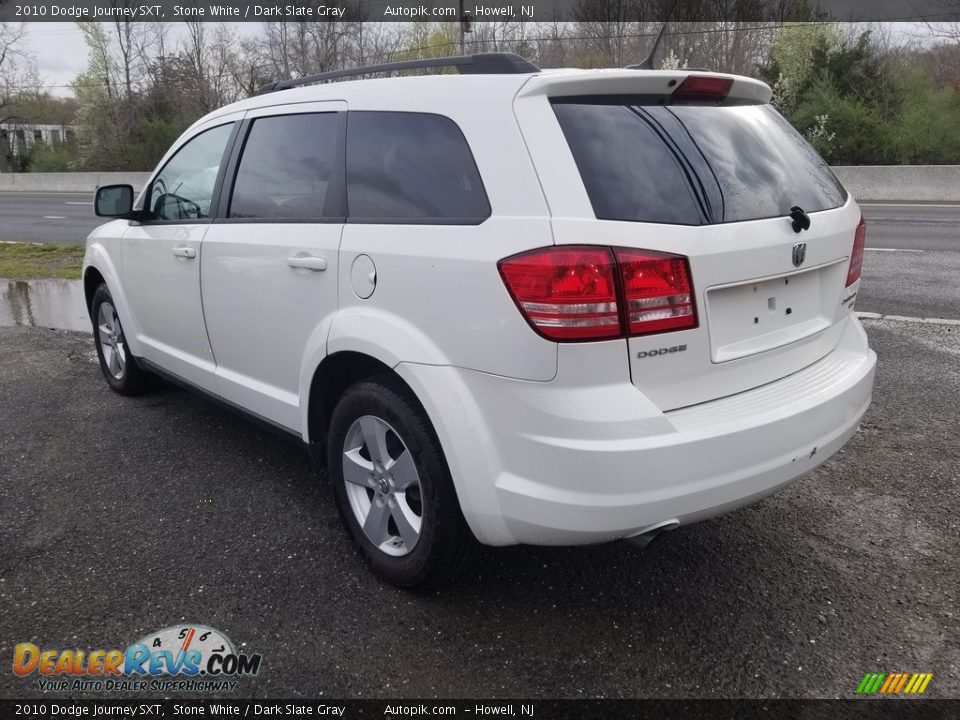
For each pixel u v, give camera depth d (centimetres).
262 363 350
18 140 4819
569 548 324
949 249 1063
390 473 284
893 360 566
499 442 243
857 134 2022
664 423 231
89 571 309
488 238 241
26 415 485
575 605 286
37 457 420
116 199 436
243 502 367
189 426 464
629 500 227
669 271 231
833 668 253
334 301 296
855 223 308
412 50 3241
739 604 286
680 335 237
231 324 362
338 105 316
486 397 243
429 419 262
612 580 302
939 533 333
